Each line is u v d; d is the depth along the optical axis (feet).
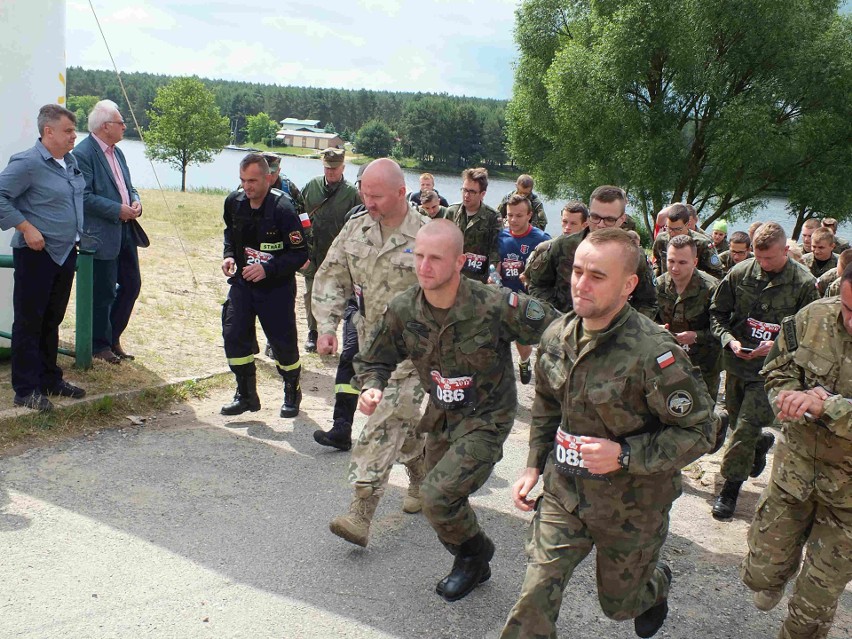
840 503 10.39
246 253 18.54
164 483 15.37
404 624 11.37
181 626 10.82
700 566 14.39
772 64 99.96
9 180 17.07
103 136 21.22
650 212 108.78
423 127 393.09
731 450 16.72
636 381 8.86
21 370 17.67
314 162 387.14
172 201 77.25
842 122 96.78
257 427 19.12
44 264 17.61
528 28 114.83
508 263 24.16
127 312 22.38
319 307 14.51
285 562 12.84
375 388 11.23
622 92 101.14
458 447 11.23
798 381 10.80
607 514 9.22
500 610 11.98
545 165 114.42
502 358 11.30
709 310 17.81
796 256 28.58
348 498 15.53
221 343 25.63
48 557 12.23
